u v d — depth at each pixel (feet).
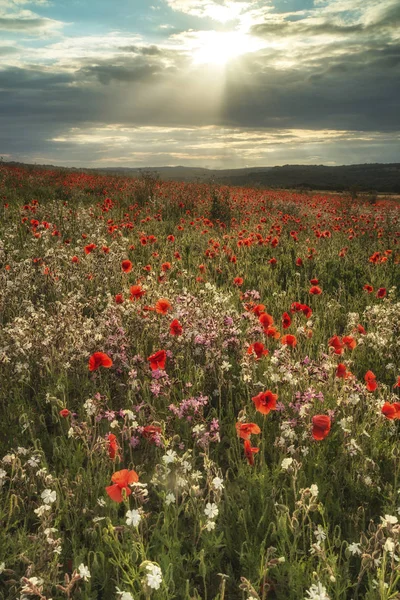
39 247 29.94
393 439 13.01
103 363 12.16
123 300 19.80
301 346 18.34
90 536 9.53
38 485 10.77
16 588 7.97
